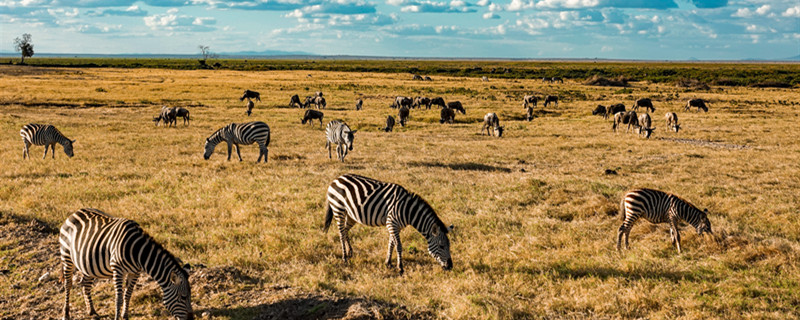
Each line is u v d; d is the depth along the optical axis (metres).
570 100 52.88
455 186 14.77
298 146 24.36
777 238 10.12
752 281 7.89
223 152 22.14
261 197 13.19
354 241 10.08
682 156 21.78
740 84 79.38
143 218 11.02
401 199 8.15
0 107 36.25
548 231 10.80
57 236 9.59
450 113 36.34
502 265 8.76
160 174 15.87
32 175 15.69
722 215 12.29
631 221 9.59
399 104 44.50
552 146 24.81
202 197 13.19
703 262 8.87
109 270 6.09
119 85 57.78
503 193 13.92
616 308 6.83
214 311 6.56
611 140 26.81
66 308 6.37
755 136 28.41
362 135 29.02
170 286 5.82
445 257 8.12
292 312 6.57
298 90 59.16
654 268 8.48
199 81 68.00
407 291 7.42
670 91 66.00
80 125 29.06
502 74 105.06
